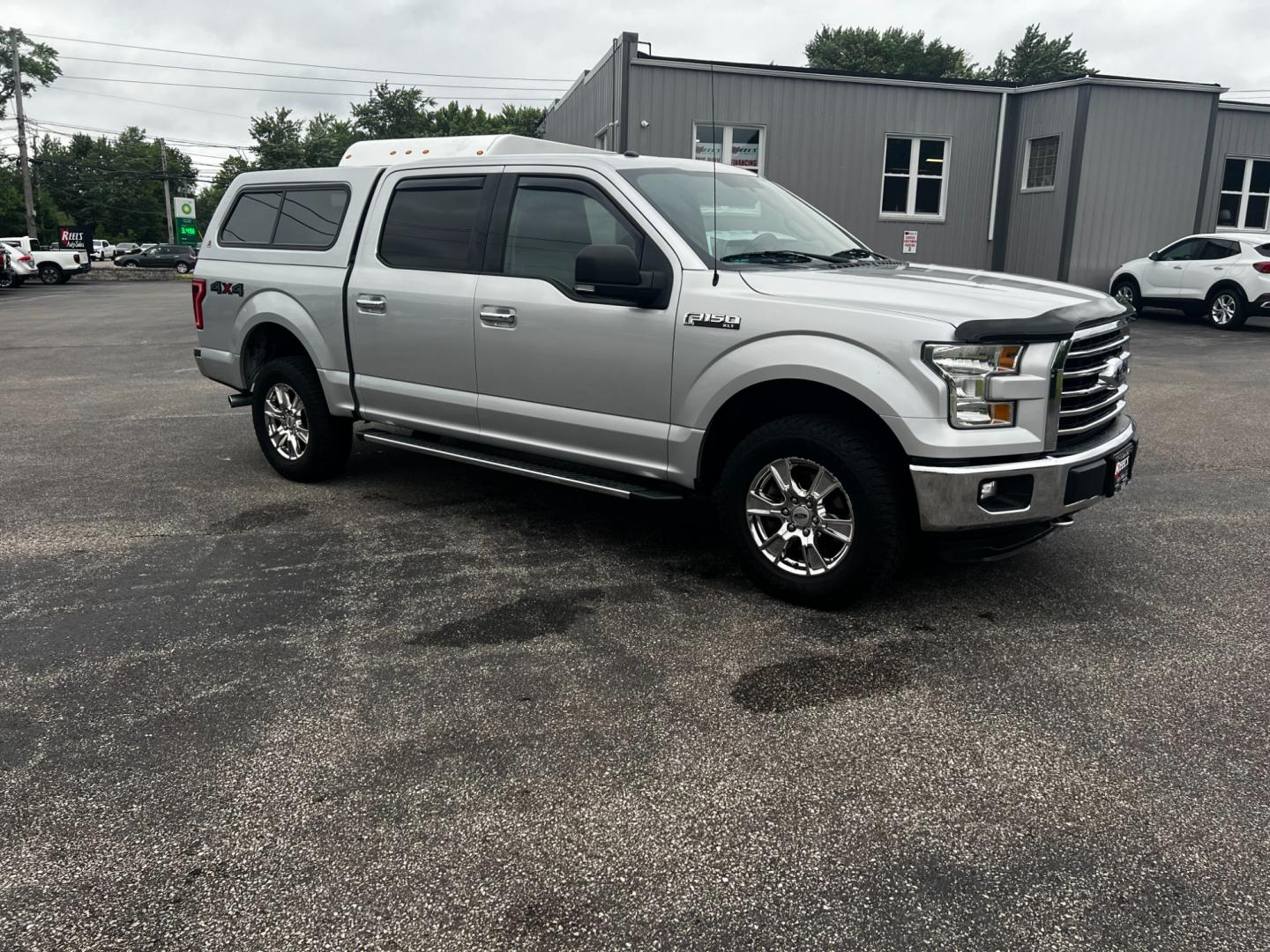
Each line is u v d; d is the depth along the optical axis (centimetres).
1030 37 7038
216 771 292
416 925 228
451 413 519
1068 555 484
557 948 220
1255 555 482
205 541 511
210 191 10306
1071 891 238
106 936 224
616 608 418
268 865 249
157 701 335
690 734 313
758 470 414
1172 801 275
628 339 437
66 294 2786
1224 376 1056
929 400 362
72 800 278
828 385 386
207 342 654
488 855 253
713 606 421
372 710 328
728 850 254
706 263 423
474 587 444
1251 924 226
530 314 470
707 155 1667
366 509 573
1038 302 383
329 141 7762
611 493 450
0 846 257
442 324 509
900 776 289
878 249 1800
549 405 475
